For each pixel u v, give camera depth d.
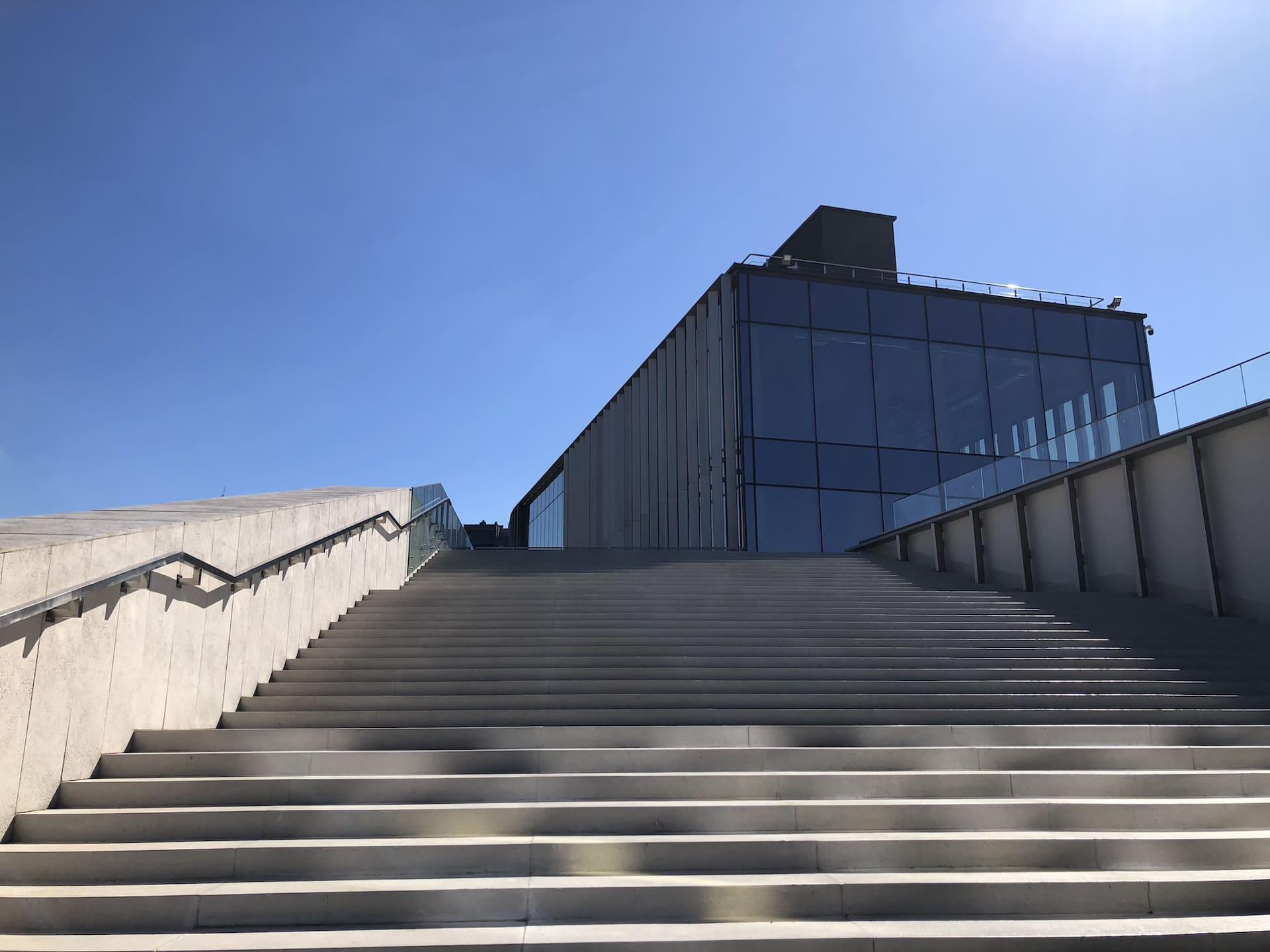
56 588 4.98
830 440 22.92
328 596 9.65
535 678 7.97
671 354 29.31
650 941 4.04
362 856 4.70
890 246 27.91
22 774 4.86
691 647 8.96
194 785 5.32
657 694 7.65
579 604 10.70
